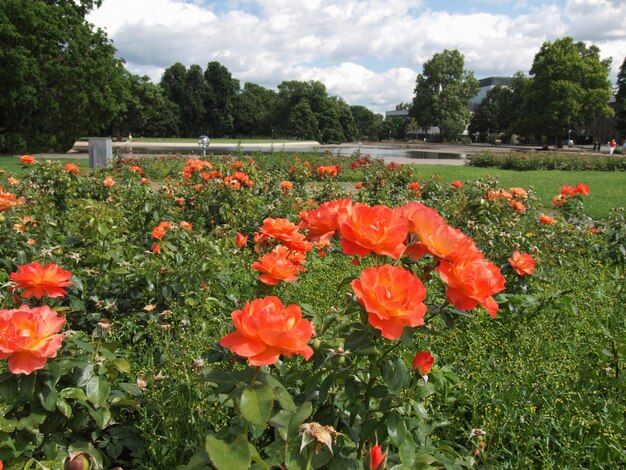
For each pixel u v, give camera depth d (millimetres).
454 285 1482
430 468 1447
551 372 2764
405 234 1466
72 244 3816
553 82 56312
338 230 1659
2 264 4070
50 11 29344
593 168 28422
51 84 30703
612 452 2303
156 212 5535
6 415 1726
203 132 91125
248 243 6066
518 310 3529
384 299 1297
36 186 6738
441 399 2646
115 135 73625
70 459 1298
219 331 3193
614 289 4461
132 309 3516
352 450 1640
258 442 1849
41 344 1443
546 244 5742
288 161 18953
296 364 2312
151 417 2150
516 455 2340
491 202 6020
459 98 87500
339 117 94562
